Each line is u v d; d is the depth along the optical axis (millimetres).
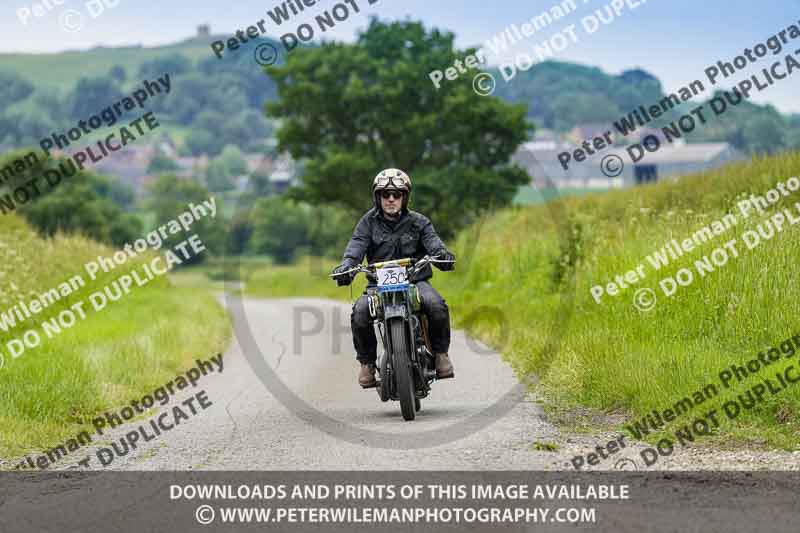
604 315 45938
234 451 28844
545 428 30266
